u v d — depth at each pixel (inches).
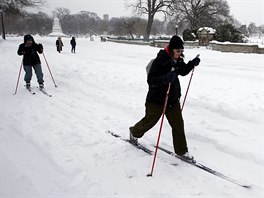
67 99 296.8
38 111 258.7
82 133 205.5
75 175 153.9
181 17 2154.3
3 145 192.9
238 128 204.8
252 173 153.6
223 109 234.4
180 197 132.6
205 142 192.5
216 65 605.6
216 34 1525.6
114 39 1911.9
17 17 1631.4
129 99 282.0
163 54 149.3
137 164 162.7
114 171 156.6
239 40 1494.8
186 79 362.9
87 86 341.7
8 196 137.8
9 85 366.0
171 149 180.7
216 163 165.2
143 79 350.6
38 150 184.5
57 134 205.8
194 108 249.6
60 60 556.4
